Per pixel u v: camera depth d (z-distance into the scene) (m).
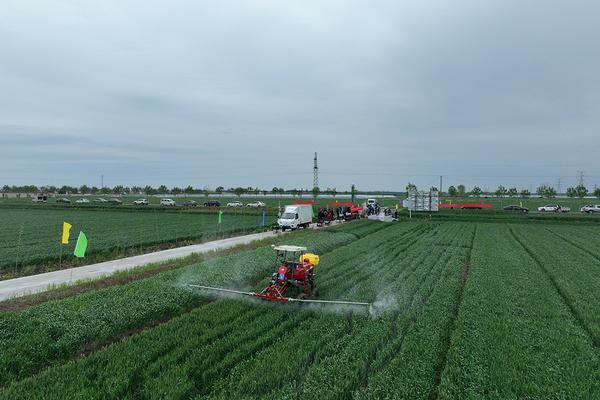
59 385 8.91
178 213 73.06
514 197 159.25
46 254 27.20
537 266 23.59
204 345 11.34
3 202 100.25
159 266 22.31
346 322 13.23
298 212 48.69
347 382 9.06
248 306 14.91
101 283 17.80
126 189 193.25
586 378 9.54
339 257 25.97
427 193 73.56
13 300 14.59
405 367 9.80
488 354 10.64
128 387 8.98
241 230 46.69
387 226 52.78
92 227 46.72
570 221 61.47
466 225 55.50
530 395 8.75
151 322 13.90
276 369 9.73
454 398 8.54
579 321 14.00
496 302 15.60
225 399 8.40
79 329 11.93
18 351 10.41
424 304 15.53
